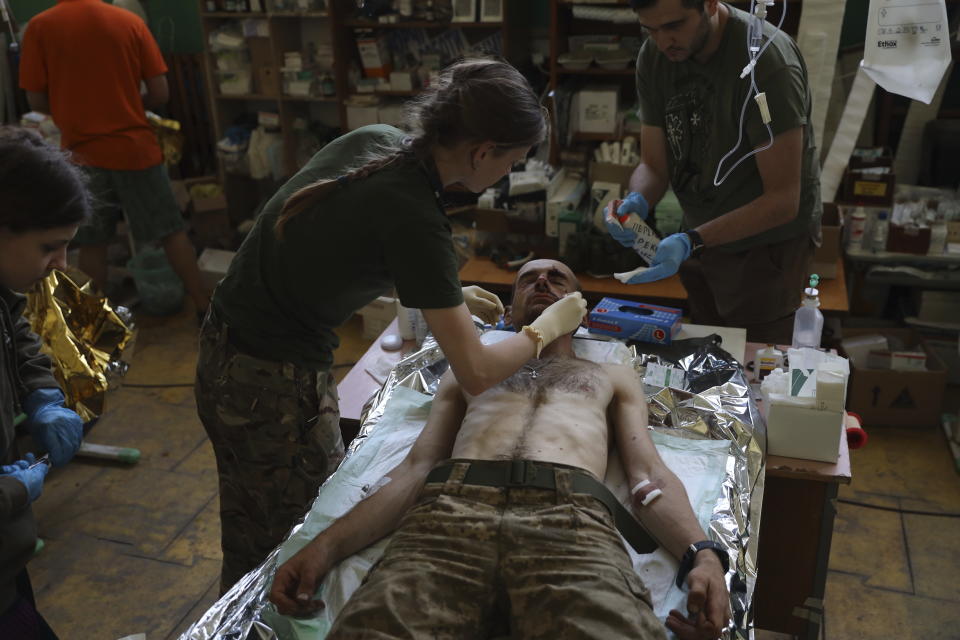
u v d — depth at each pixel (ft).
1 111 15.47
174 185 15.49
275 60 14.37
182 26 15.76
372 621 4.29
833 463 6.27
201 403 6.11
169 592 8.24
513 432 5.81
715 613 4.66
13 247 4.45
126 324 8.71
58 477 10.00
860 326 12.04
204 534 9.05
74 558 8.71
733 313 8.86
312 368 5.91
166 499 9.62
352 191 4.92
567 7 12.15
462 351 4.88
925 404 10.46
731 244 8.34
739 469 6.08
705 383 7.09
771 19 11.98
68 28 11.64
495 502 5.07
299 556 5.19
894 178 10.87
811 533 6.45
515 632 4.53
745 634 4.88
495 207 12.15
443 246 4.82
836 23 10.86
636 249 7.55
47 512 9.40
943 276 10.98
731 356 7.46
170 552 8.79
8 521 4.77
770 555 6.61
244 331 5.75
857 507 9.28
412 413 6.82
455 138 4.66
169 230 12.91
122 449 10.29
